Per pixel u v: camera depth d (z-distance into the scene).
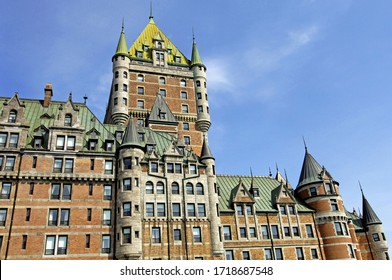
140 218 47.06
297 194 71.06
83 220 45.81
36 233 43.41
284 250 59.88
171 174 52.34
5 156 46.69
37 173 46.56
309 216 64.94
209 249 49.41
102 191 48.41
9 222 43.22
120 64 78.38
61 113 51.84
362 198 78.25
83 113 58.47
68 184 47.53
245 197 61.84
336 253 61.56
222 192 63.84
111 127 58.47
